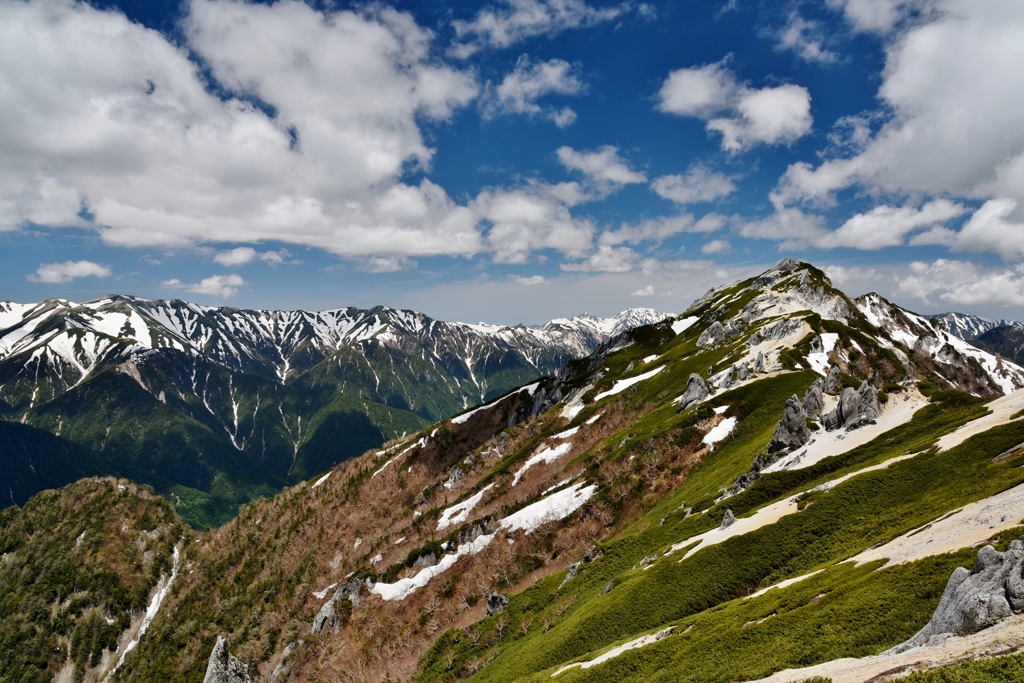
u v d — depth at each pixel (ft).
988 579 84.89
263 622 488.85
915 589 106.73
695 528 245.45
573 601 247.29
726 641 131.64
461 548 407.44
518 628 258.37
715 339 629.10
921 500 161.79
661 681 128.67
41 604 631.97
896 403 273.75
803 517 189.98
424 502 642.22
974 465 163.84
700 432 384.88
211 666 241.76
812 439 286.05
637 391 599.16
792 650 110.52
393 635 351.67
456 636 287.28
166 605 652.07
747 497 240.12
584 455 475.31
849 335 517.96
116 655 599.98
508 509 429.38
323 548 630.74
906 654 83.92
